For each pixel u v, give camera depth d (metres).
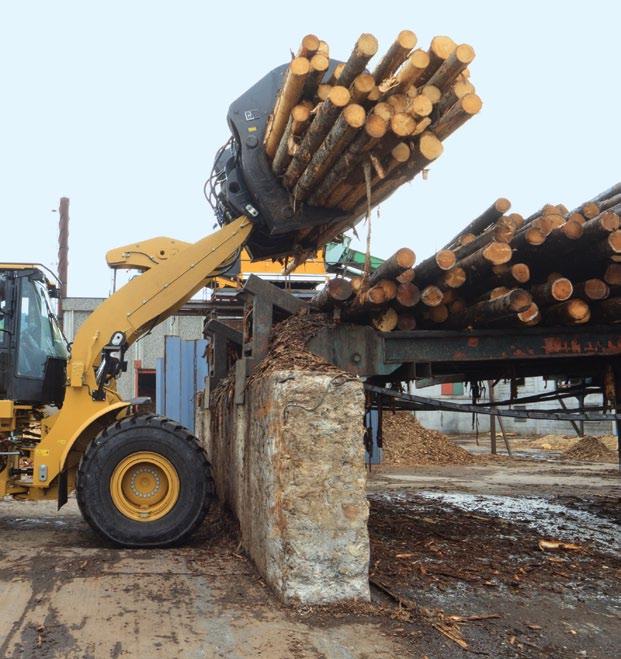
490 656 3.46
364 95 4.53
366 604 4.05
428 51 4.43
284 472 4.08
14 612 4.02
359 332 5.12
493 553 5.65
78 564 5.14
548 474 13.14
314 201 5.77
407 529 6.59
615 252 4.42
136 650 3.47
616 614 4.17
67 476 6.37
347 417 4.14
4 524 7.23
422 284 5.05
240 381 5.56
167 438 5.93
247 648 3.49
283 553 4.08
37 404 6.84
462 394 30.14
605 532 6.74
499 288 4.91
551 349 5.21
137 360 25.50
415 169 5.04
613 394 6.25
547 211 5.13
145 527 5.80
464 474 13.04
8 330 6.56
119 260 6.63
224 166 6.64
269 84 6.04
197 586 4.52
